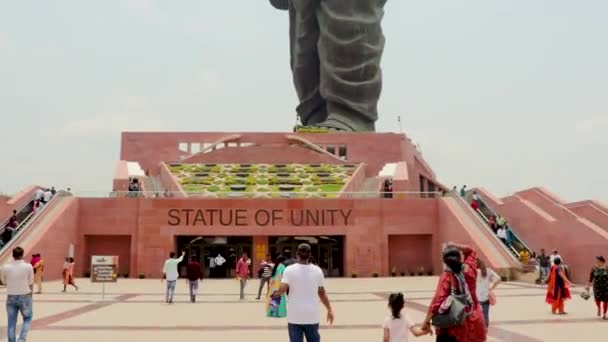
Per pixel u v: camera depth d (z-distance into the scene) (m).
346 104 74.06
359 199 40.94
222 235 40.12
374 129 75.56
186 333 13.20
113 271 22.36
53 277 36.06
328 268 41.66
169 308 19.00
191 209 40.09
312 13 78.50
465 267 7.52
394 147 58.44
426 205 41.47
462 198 41.78
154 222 39.88
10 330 10.38
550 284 17.36
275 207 40.38
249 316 16.62
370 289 27.36
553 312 17.22
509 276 32.88
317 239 41.94
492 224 38.47
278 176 50.34
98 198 40.38
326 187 46.12
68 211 38.62
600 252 29.72
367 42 74.56
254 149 56.84
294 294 7.80
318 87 79.75
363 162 57.78
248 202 40.34
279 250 41.06
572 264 32.12
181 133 58.16
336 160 56.34
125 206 40.28
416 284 31.09
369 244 40.44
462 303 6.97
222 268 40.59
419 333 7.21
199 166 53.88
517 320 15.53
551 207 36.72
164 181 50.28
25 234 34.81
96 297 23.33
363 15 75.06
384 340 7.60
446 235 39.94
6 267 10.55
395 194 42.88
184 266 40.78
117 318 16.09
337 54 74.38
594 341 11.97
